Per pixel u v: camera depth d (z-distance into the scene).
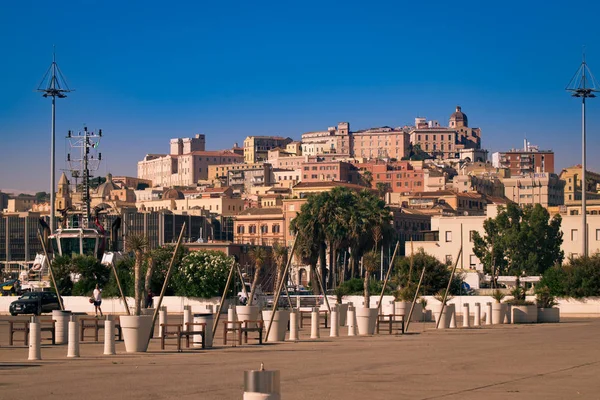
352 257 136.00
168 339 47.28
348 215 134.00
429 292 87.75
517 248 142.50
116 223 116.12
